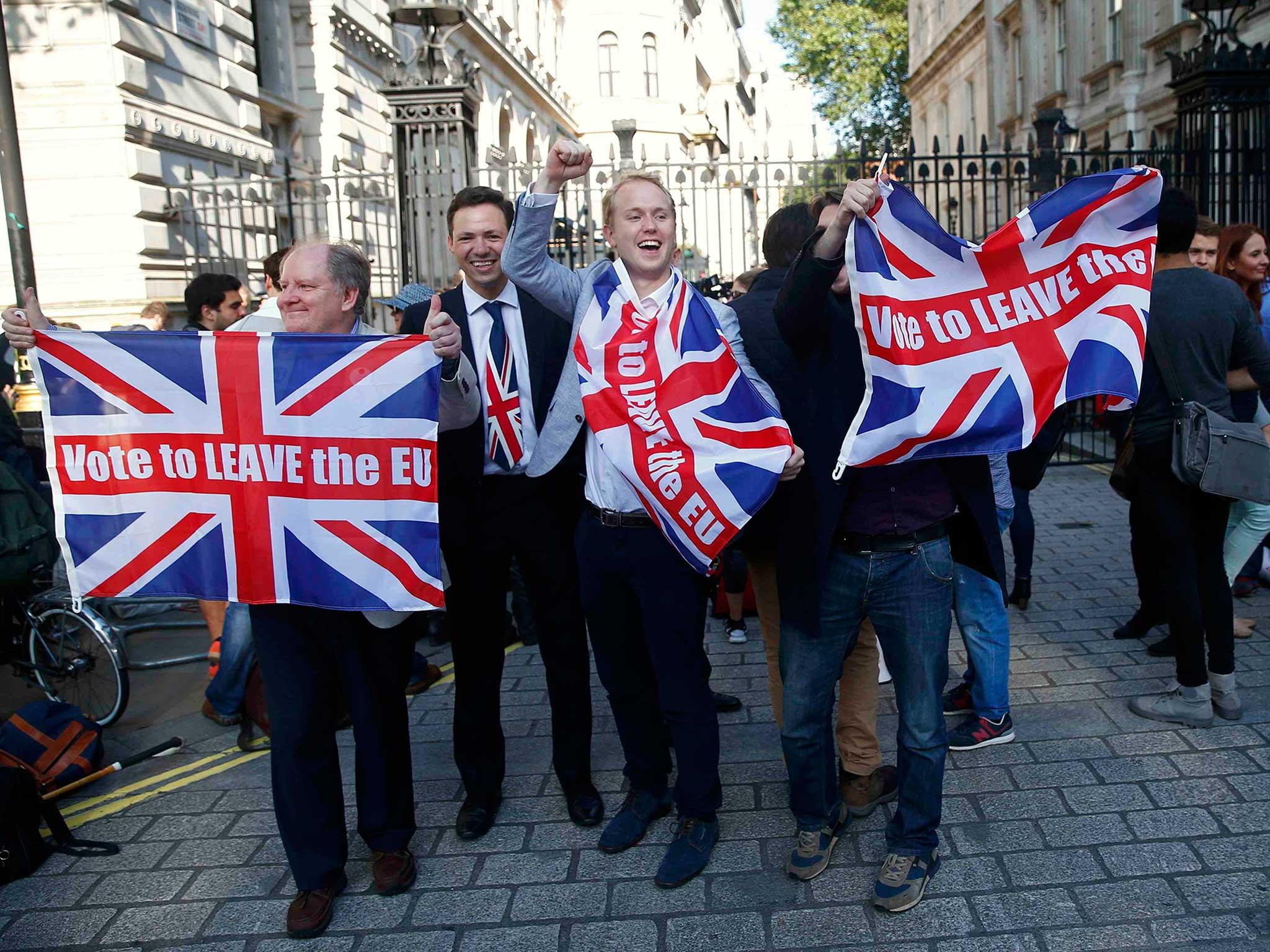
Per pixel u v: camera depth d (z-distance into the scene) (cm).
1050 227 282
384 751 306
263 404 293
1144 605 472
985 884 293
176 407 296
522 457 326
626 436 287
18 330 294
